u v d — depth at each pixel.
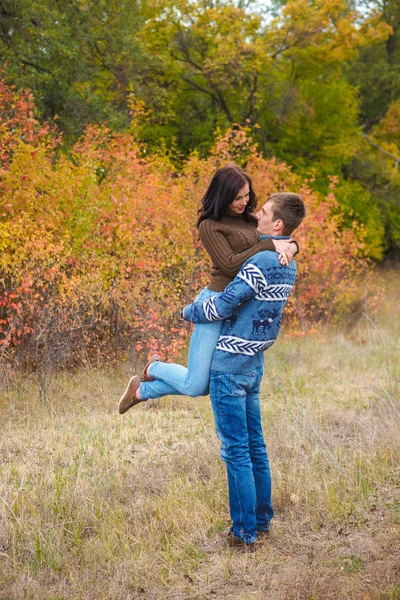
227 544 3.44
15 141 7.76
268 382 7.05
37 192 7.54
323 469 4.34
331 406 6.02
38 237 6.97
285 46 17.92
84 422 5.41
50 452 4.59
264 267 3.19
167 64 16.06
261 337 3.28
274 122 18.02
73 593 2.92
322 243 10.77
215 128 17.31
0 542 3.27
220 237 3.27
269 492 3.57
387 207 20.28
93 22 12.01
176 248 8.09
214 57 16.31
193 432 5.18
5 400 5.86
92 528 3.53
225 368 3.29
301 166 18.02
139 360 7.16
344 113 18.42
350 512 3.81
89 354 7.26
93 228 7.62
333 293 10.80
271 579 3.11
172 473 4.32
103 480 4.10
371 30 18.86
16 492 3.74
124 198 7.78
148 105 15.44
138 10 14.22
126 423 5.41
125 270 7.45
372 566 3.19
